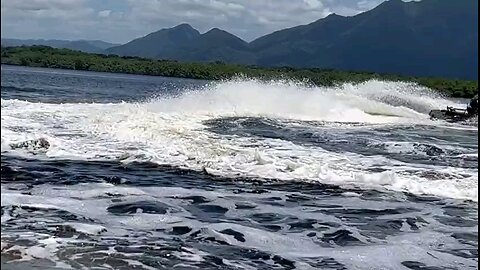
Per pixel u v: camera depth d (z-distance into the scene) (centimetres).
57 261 659
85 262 665
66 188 1046
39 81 6116
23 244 705
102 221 848
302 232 871
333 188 1163
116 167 1251
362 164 1412
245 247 780
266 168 1283
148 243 759
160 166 1277
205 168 1265
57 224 806
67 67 13300
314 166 1309
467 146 1883
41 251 686
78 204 938
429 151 1702
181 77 13075
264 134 1875
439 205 1071
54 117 1931
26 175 1129
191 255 727
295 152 1519
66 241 732
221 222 892
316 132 2055
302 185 1175
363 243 833
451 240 867
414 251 807
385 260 764
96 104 2492
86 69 13525
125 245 740
